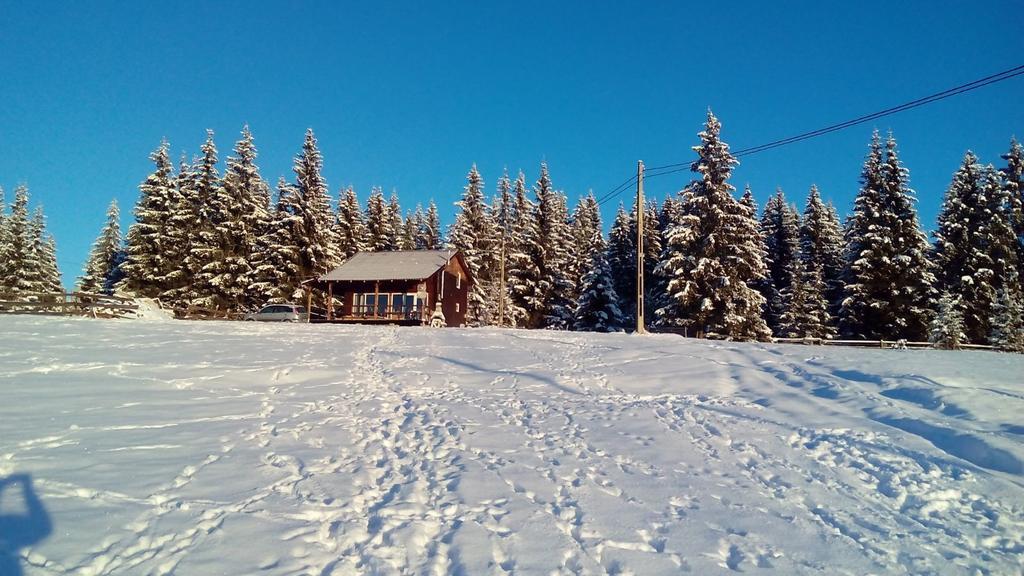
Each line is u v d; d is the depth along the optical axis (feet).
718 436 29.43
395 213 248.73
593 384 46.32
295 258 159.33
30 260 179.22
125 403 33.78
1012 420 28.32
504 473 23.81
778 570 15.74
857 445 26.71
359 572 15.31
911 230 129.29
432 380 47.98
